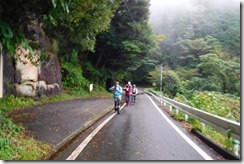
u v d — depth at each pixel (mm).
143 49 43969
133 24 41156
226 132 7312
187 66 66062
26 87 18359
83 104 19922
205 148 7496
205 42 63906
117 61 44188
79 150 7160
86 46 28891
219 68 42812
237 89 42094
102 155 6691
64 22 21062
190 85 49750
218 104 17656
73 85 30953
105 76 43625
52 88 23016
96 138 8711
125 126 11133
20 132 8414
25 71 18062
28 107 15602
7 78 16453
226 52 61125
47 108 15891
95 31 26422
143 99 32000
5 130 7758
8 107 14016
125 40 42031
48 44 22344
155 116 14695
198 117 10594
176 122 12414
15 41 8016
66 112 14617
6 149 6270
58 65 25719
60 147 7676
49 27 21406
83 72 39094
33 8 8320
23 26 10742
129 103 23000
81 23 23391
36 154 6520
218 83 43969
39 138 8211
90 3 16906
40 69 20281
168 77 54781
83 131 10211
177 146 7680
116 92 16062
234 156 6309
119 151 7078
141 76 80562
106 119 13281
